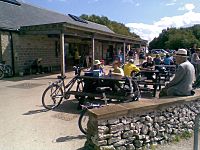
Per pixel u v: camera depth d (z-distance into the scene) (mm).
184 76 5207
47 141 4496
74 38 21688
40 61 16766
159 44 82688
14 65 14969
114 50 31359
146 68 11133
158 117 4527
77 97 6855
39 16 20000
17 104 7266
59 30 13156
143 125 4277
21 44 15461
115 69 7934
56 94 6984
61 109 6672
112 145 3906
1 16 15391
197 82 7852
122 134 4012
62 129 5113
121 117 3971
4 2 17859
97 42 26875
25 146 4277
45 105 6734
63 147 4246
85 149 4125
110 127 3865
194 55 10281
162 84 8477
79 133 4891
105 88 6637
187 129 5164
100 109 4012
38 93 9000
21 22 16312
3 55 14266
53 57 18875
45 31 14172
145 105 4297
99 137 3768
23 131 4988
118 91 6602
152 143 4465
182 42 67750
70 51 21812
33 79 13039
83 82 7195
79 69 7316
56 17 22922
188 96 5184
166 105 4633
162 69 10984
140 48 35562
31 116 6016
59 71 17656
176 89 5258
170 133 4797
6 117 5926
